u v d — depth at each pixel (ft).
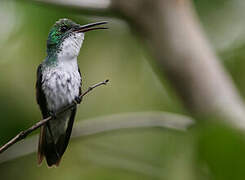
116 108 33.37
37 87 26.84
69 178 29.89
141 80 34.09
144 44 23.93
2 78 29.96
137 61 33.50
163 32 22.95
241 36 32.48
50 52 27.17
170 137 28.96
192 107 22.68
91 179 28.48
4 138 27.58
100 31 31.63
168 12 22.89
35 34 29.55
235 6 32.04
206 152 8.72
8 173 30.40
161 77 27.14
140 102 33.86
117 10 23.45
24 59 30.37
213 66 22.77
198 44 23.02
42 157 22.93
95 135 25.26
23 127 28.25
